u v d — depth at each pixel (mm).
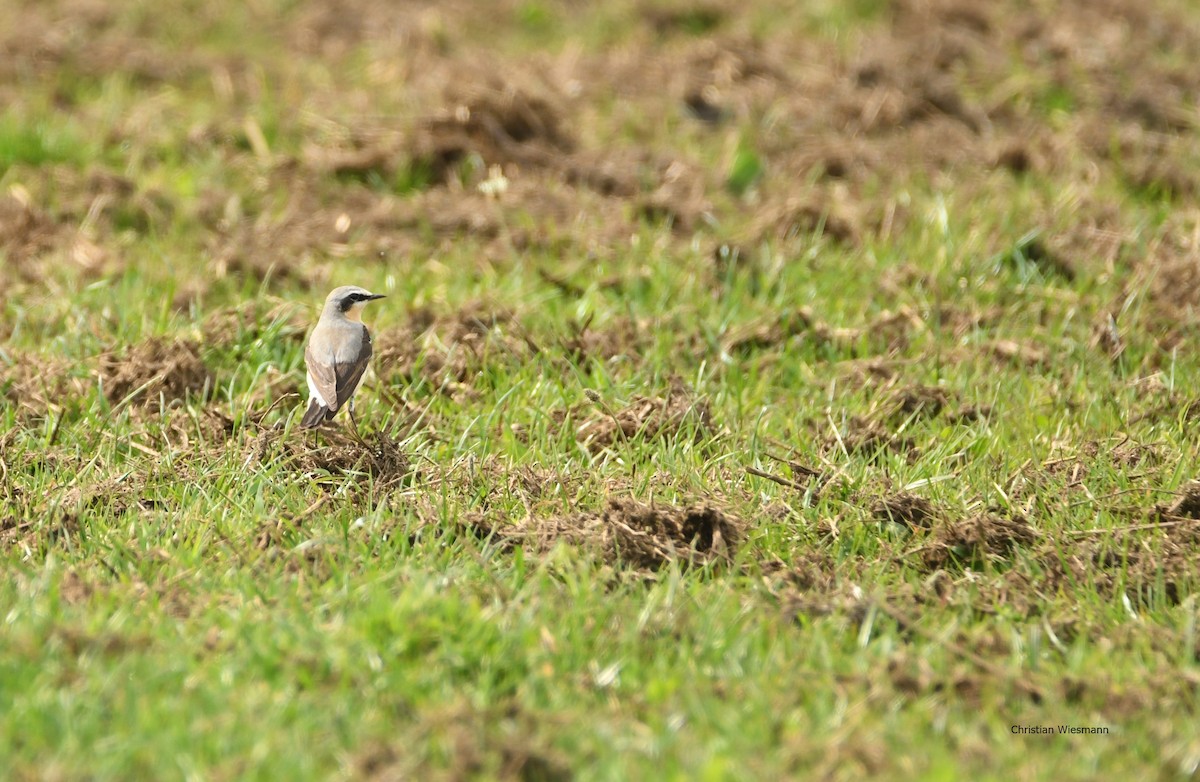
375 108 20406
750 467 11297
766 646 8820
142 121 19969
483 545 10039
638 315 14742
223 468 11219
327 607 9008
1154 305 14750
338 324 12227
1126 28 23297
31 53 22234
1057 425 12609
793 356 14094
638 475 11406
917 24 23391
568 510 10781
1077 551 10172
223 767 7273
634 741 7680
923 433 12430
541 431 12133
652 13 24234
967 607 9398
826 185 18516
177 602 9102
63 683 7992
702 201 17688
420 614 8664
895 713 8109
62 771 7203
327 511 10586
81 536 10203
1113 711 8266
